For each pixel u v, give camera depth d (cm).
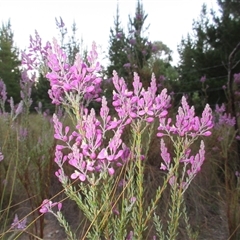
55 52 113
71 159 115
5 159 298
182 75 1434
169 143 366
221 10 1362
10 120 265
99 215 127
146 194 306
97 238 118
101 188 133
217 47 1384
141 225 125
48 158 259
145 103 120
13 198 325
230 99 435
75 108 114
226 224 339
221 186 378
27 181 246
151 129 141
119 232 122
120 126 119
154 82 121
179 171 333
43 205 134
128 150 132
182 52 1712
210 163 423
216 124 458
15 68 1783
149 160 382
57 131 119
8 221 299
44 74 172
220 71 1342
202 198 372
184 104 130
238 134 431
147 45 545
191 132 137
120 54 729
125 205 130
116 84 120
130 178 127
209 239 316
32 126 397
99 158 112
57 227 319
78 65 111
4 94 287
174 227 139
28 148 282
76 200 120
